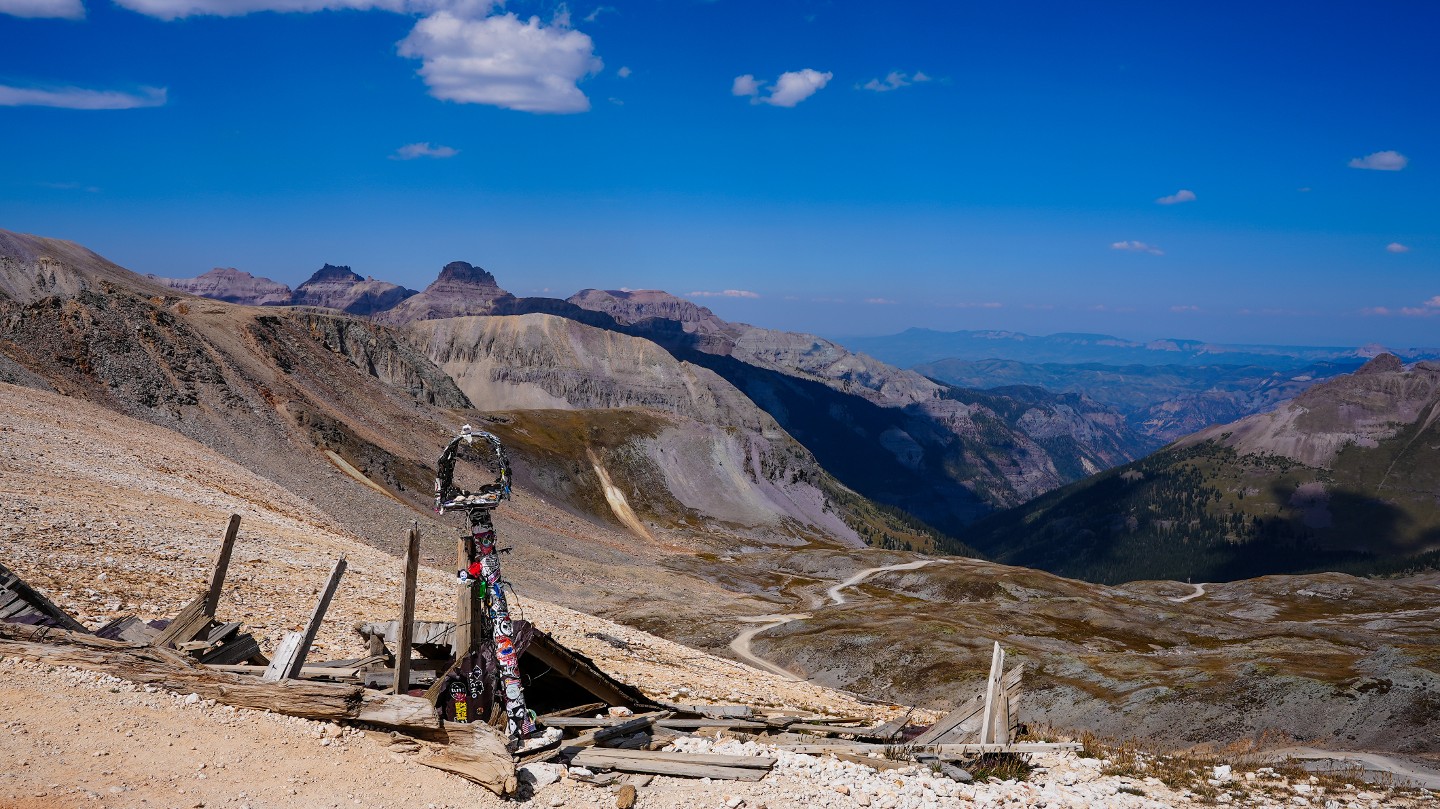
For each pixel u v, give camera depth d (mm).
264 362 184125
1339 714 56156
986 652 81375
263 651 14531
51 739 6926
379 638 12594
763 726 13336
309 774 7457
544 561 129125
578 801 8367
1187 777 14656
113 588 18047
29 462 35469
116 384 120812
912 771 10836
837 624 97625
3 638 8398
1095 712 64000
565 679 12742
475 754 8164
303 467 124625
